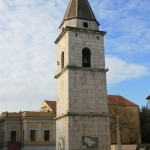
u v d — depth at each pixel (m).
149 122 83.69
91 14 41.31
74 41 39.09
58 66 42.25
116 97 86.31
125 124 77.19
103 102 38.34
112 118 73.62
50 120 77.62
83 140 36.12
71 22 40.41
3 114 80.56
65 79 38.44
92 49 39.81
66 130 36.44
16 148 74.50
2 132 77.81
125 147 61.88
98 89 38.53
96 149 36.44
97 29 41.09
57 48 43.31
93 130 36.91
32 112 76.38
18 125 76.81
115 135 72.00
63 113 38.19
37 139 75.44
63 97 38.75
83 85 37.91
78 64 38.47
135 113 81.81
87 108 37.34
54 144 76.75
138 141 78.62
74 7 41.38
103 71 39.34
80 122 36.53
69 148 35.34
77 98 37.19
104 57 40.12
